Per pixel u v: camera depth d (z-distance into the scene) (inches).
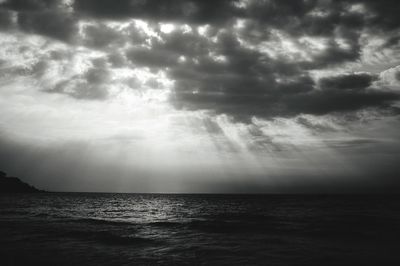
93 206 3006.9
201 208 2844.5
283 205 3240.7
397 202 3757.4
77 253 689.6
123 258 644.7
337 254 681.6
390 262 608.1
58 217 1625.2
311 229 1127.6
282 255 674.2
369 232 1034.1
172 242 858.1
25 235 939.3
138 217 1776.6
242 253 695.7
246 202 4207.7
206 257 657.0
